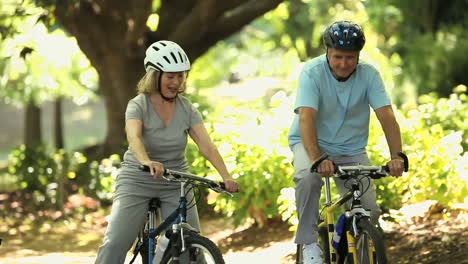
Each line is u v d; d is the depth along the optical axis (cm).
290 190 1419
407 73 3153
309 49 4734
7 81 3672
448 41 3127
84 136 7469
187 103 1011
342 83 1017
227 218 1967
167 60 968
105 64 2603
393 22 3553
